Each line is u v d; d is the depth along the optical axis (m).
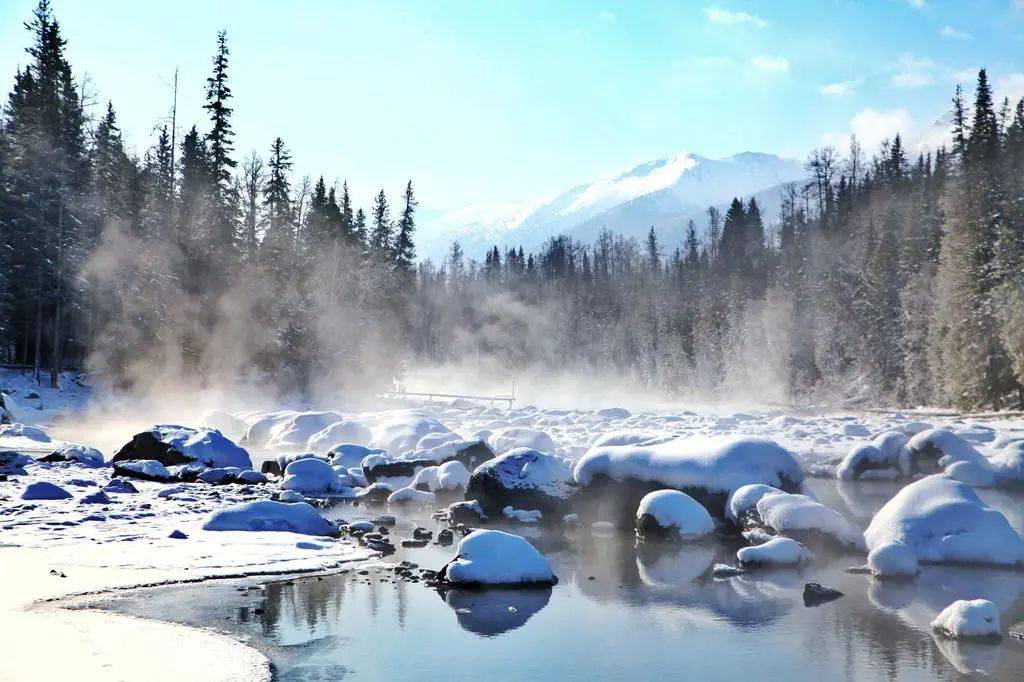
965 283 55.66
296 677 8.00
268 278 58.31
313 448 29.45
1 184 51.03
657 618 10.39
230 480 22.16
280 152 62.38
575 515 17.30
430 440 24.98
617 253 176.25
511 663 8.64
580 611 10.68
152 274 52.72
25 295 51.25
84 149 57.78
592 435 32.78
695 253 132.62
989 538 13.53
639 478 16.98
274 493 19.47
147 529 14.50
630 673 8.41
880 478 24.08
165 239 54.31
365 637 9.31
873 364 67.50
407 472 21.88
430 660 8.65
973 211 57.56
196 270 54.69
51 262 50.81
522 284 133.25
